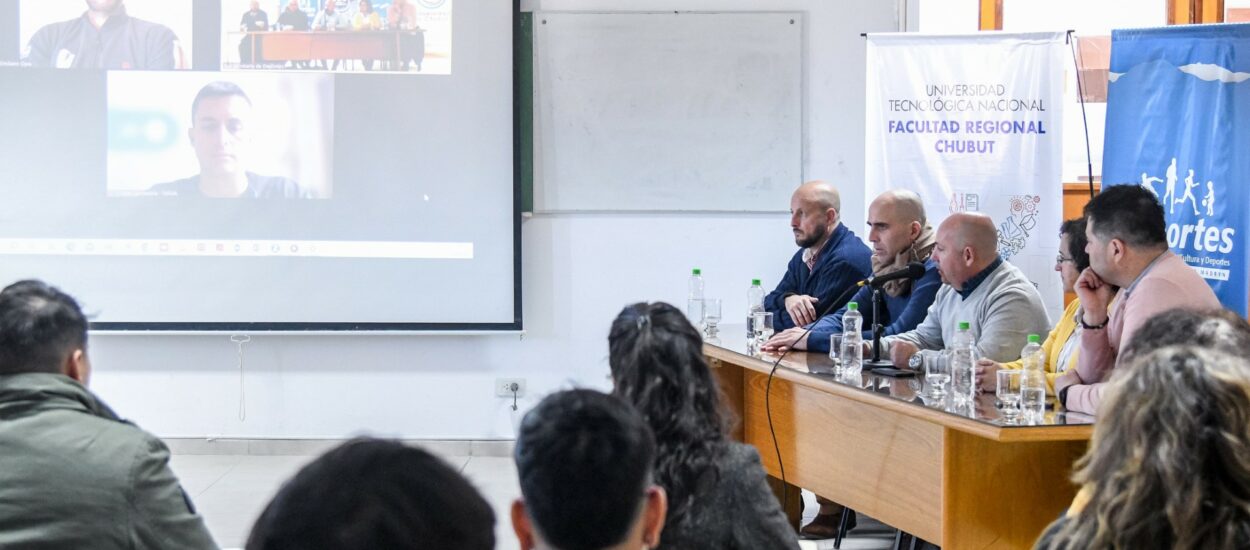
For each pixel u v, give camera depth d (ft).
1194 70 12.78
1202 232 12.74
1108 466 4.37
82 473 5.83
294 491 2.55
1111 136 13.55
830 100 17.69
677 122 17.66
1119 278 9.37
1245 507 4.09
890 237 13.73
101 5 17.24
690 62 17.61
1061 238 11.15
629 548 4.14
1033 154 15.70
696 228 17.80
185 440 17.80
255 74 17.35
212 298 17.49
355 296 17.57
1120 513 4.24
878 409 10.36
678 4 17.56
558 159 17.69
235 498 15.35
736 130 17.69
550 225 17.81
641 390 5.76
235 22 17.30
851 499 10.91
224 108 17.34
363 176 17.47
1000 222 15.76
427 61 17.40
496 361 17.97
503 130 17.49
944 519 8.89
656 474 5.59
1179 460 4.14
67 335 6.27
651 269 17.87
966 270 11.73
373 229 17.53
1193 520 4.10
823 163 17.74
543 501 4.07
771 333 13.71
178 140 17.35
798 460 11.98
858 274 14.51
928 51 15.80
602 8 17.56
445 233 17.56
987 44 15.71
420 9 17.38
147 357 17.74
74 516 5.79
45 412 6.00
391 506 2.50
